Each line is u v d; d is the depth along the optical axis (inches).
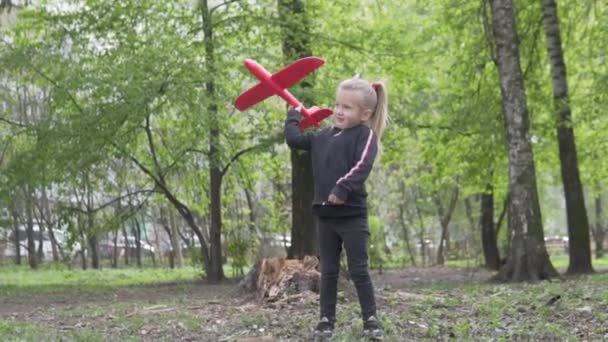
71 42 720.3
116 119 621.9
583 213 690.2
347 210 220.8
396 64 727.1
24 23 701.3
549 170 986.1
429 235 1457.9
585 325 261.0
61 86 626.8
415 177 1170.6
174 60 617.0
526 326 255.8
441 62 788.6
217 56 655.8
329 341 220.8
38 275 926.4
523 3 724.0
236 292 389.1
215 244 740.7
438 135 778.2
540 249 574.6
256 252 837.2
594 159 885.2
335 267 228.7
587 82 780.6
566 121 679.1
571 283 479.8
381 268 871.7
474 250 1236.5
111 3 681.0
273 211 908.0
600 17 719.7
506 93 593.3
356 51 725.9
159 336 259.8
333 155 220.2
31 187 690.2
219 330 265.7
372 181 1229.1
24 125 704.4
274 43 718.5
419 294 389.1
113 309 361.4
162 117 666.2
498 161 795.4
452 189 1197.7
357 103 220.1
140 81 607.2
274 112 732.7
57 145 643.5
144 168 715.4
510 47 595.2
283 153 930.1
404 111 754.2
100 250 1369.3
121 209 827.4
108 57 645.3
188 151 701.9
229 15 705.6
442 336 243.1
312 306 327.6
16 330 269.1
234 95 649.6
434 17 767.1
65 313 354.3
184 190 823.1
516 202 581.9
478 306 312.0
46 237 1376.7
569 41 765.9
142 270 1050.1
